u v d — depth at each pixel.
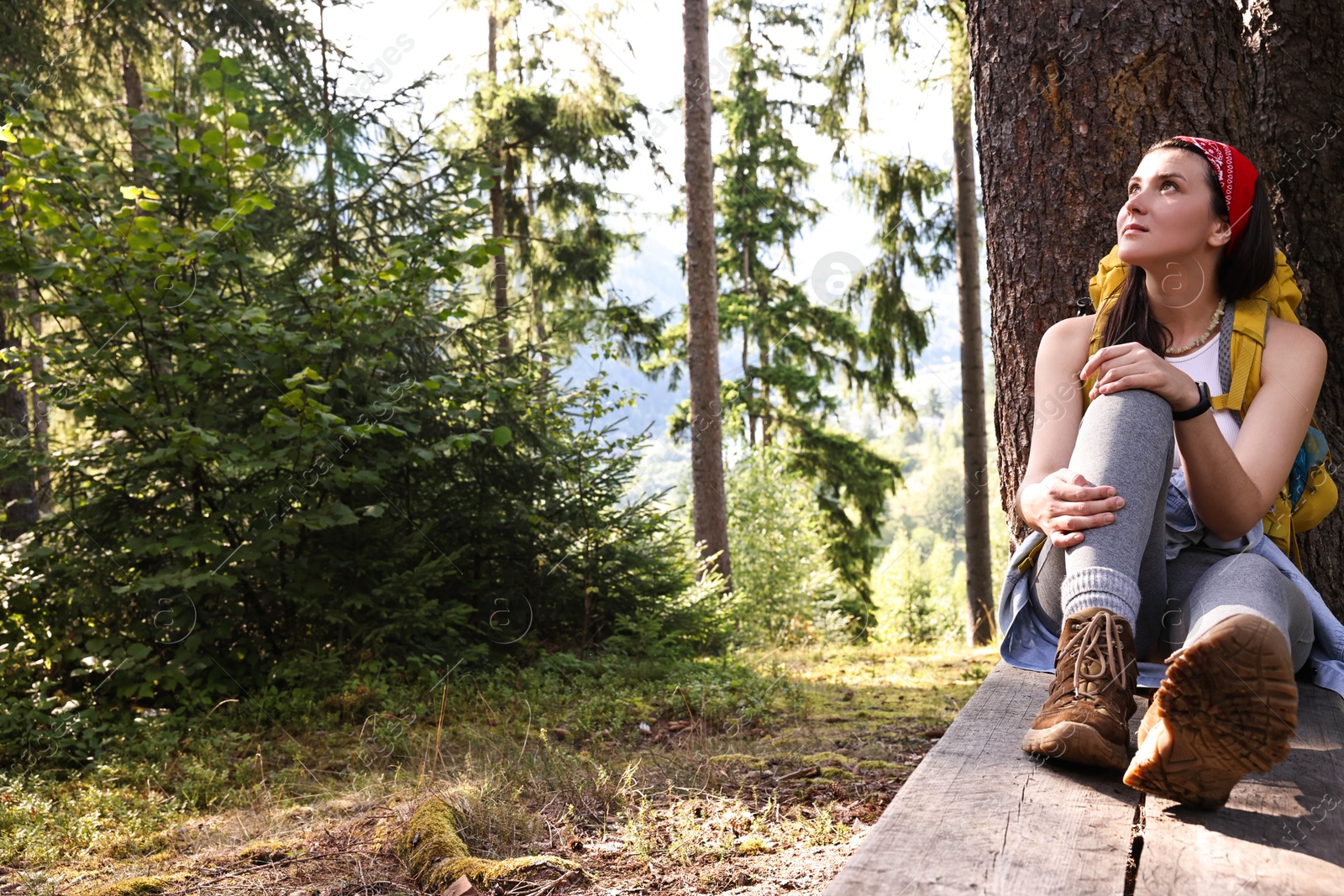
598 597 7.60
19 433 5.75
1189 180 1.74
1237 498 1.59
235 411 5.67
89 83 9.13
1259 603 1.29
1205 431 1.54
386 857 2.77
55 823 3.52
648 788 3.42
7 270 4.90
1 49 7.97
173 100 5.64
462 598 6.90
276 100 6.27
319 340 5.59
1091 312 2.57
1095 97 2.55
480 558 6.97
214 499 5.66
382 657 5.89
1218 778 1.11
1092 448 1.48
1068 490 1.45
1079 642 1.34
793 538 15.48
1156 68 2.50
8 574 5.18
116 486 5.49
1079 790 1.23
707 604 8.57
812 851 2.61
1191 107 2.49
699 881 2.41
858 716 5.12
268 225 6.25
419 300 5.82
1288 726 1.06
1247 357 1.75
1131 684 1.32
